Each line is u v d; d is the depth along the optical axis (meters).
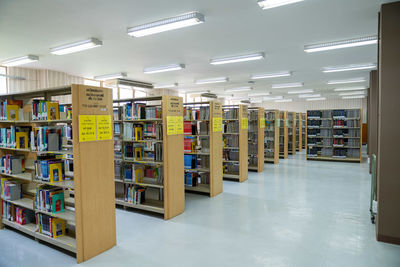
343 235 3.79
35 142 3.63
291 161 11.16
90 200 3.18
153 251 3.35
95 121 3.23
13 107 4.05
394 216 3.49
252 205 5.22
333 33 5.23
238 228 4.07
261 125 8.75
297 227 4.09
